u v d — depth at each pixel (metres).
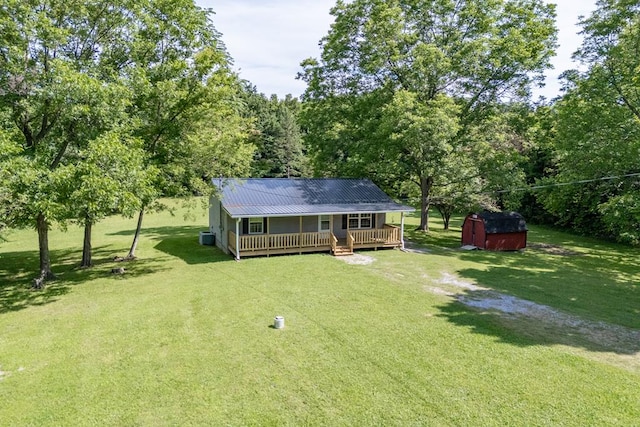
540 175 31.30
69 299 11.77
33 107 11.50
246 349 8.18
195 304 11.13
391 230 20.17
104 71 13.38
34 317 10.20
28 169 10.40
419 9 21.28
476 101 22.22
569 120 18.98
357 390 6.61
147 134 15.21
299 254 18.38
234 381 6.91
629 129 16.84
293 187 20.20
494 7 20.84
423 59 19.75
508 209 23.61
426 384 6.79
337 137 23.48
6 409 6.11
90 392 6.58
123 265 16.42
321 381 6.90
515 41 20.28
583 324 9.77
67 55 12.98
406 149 21.27
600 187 18.95
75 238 23.67
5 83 11.60
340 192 20.56
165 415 5.95
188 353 8.01
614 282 14.30
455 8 21.36
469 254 19.33
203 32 15.93
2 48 11.10
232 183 19.03
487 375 7.10
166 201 41.44
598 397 6.40
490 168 21.52
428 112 18.88
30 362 7.66
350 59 23.11
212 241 21.19
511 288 13.10
